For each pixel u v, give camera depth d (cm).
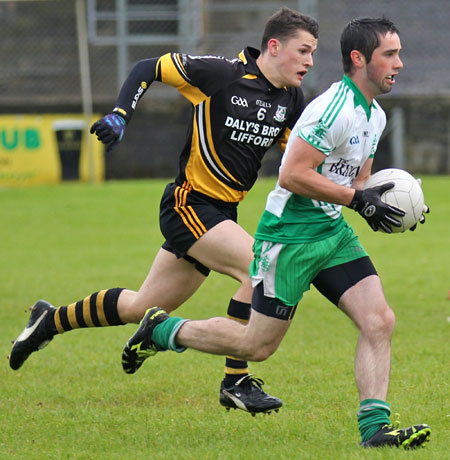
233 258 1764
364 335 1538
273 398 1748
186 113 6444
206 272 1889
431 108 6462
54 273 3706
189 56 1853
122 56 6606
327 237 1558
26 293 3291
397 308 2931
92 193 5850
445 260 3812
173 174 6494
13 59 6831
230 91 1839
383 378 1523
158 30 6681
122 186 6066
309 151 1495
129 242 4481
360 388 1531
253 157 1875
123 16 6575
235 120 1838
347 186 1596
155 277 1888
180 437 1656
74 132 6278
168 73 1831
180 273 1875
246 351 1598
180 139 6462
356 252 1585
